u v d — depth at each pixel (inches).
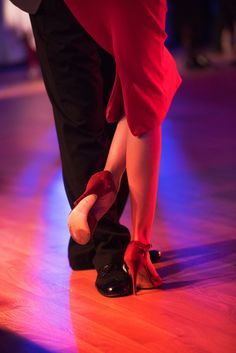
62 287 105.6
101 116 104.6
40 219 142.3
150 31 92.1
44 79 105.0
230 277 106.3
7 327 92.2
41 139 234.5
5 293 104.0
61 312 96.3
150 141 96.9
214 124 246.5
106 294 100.7
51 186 171.2
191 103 295.6
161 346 84.6
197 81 366.6
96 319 93.4
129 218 139.6
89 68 101.9
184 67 432.5
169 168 184.5
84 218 93.4
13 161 202.4
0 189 169.9
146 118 94.7
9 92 359.9
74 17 99.3
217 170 179.6
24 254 121.0
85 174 105.0
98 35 94.5
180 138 224.4
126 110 94.6
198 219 137.3
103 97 105.6
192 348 83.6
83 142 104.4
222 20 497.7
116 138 99.3
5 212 148.7
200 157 195.9
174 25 551.5
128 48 92.0
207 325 89.9
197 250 119.0
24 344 86.9
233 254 116.3
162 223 135.3
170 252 118.5
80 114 103.3
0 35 484.7
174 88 98.3
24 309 98.0
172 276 107.5
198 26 422.3
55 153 211.5
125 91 93.7
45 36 101.4
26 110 298.0
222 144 212.5
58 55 101.5
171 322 91.3
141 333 88.4
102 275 103.0
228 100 299.9
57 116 105.2
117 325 91.1
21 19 475.8
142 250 99.3
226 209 143.8
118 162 98.9
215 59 473.7
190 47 423.2
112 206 105.8
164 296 100.0
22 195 163.2
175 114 270.1
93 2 92.0
